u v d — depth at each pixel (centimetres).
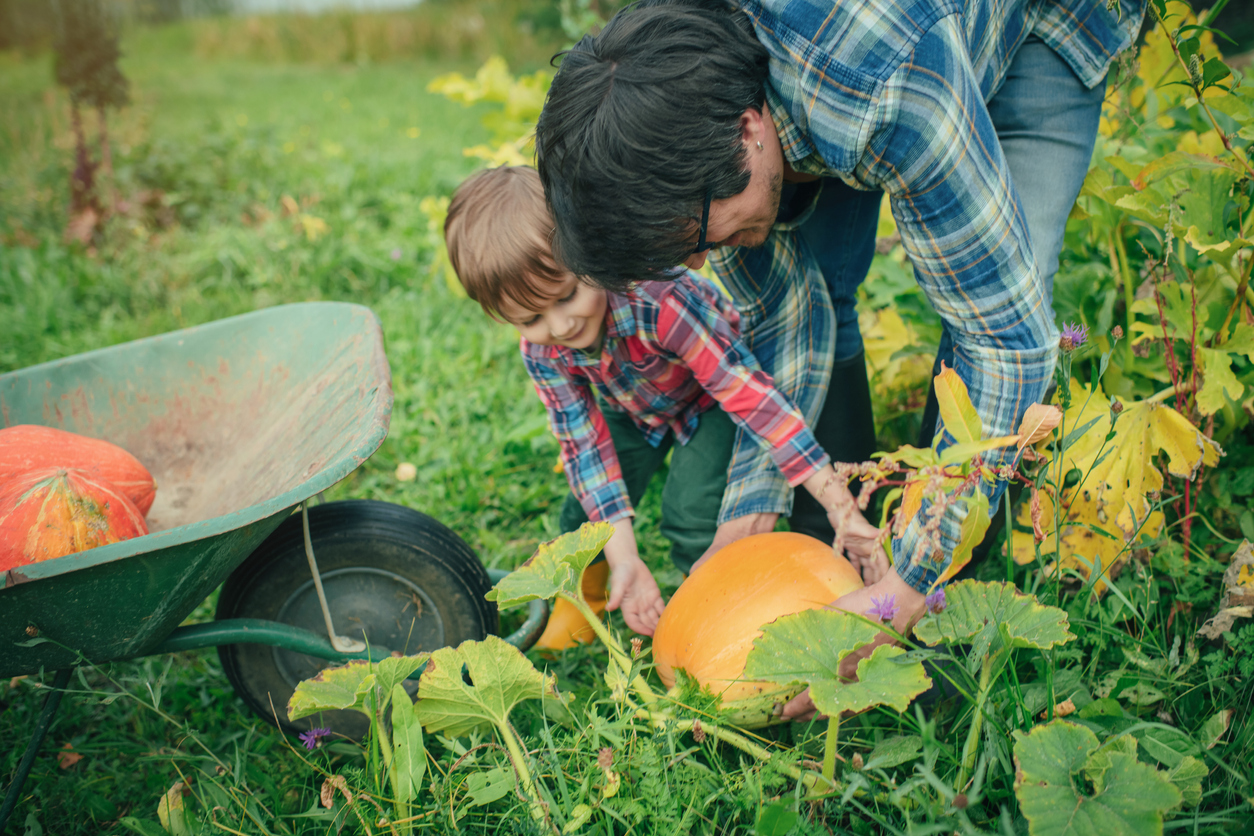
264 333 201
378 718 137
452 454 284
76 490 154
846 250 188
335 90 1183
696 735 142
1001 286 122
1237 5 582
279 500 139
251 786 166
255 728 184
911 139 112
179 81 1362
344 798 147
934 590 132
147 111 774
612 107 112
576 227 120
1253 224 165
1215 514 188
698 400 194
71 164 582
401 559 169
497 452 287
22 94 1027
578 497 188
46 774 175
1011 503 185
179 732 185
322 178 575
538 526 254
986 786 130
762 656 126
